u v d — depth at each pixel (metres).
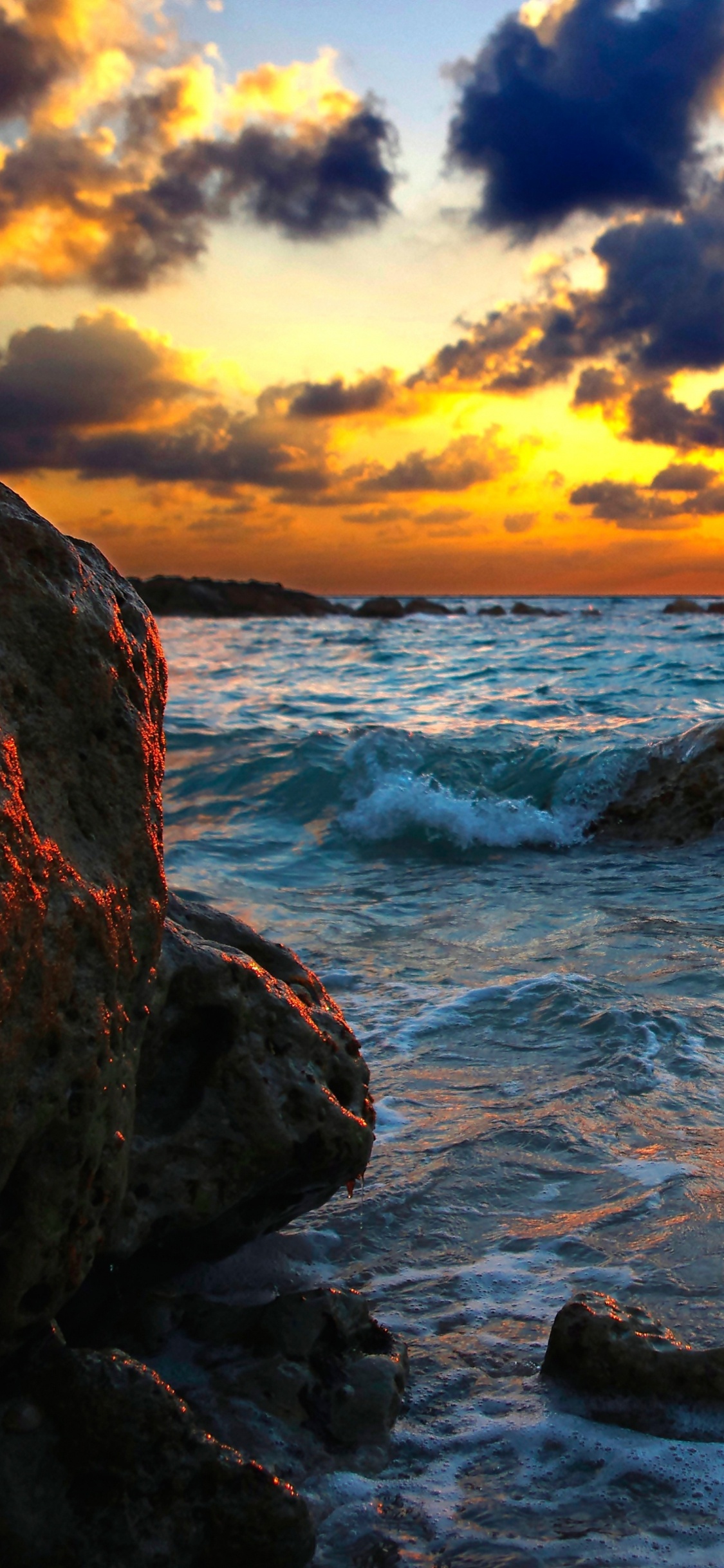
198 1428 1.92
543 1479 2.09
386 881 7.61
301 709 14.70
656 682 16.14
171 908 2.92
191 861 8.09
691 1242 2.87
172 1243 2.46
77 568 2.21
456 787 9.42
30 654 2.04
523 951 5.72
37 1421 1.89
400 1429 2.23
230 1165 2.45
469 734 11.09
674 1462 2.13
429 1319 2.61
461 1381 2.38
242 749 11.52
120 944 2.09
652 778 8.99
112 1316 2.39
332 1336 2.37
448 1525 1.97
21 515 2.14
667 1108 3.70
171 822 9.38
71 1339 2.34
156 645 2.46
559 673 18.08
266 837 8.89
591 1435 2.21
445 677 18.53
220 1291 2.68
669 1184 3.18
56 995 1.91
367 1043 4.43
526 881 7.50
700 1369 2.25
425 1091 3.94
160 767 2.37
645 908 6.54
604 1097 3.80
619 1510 2.01
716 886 7.04
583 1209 3.08
